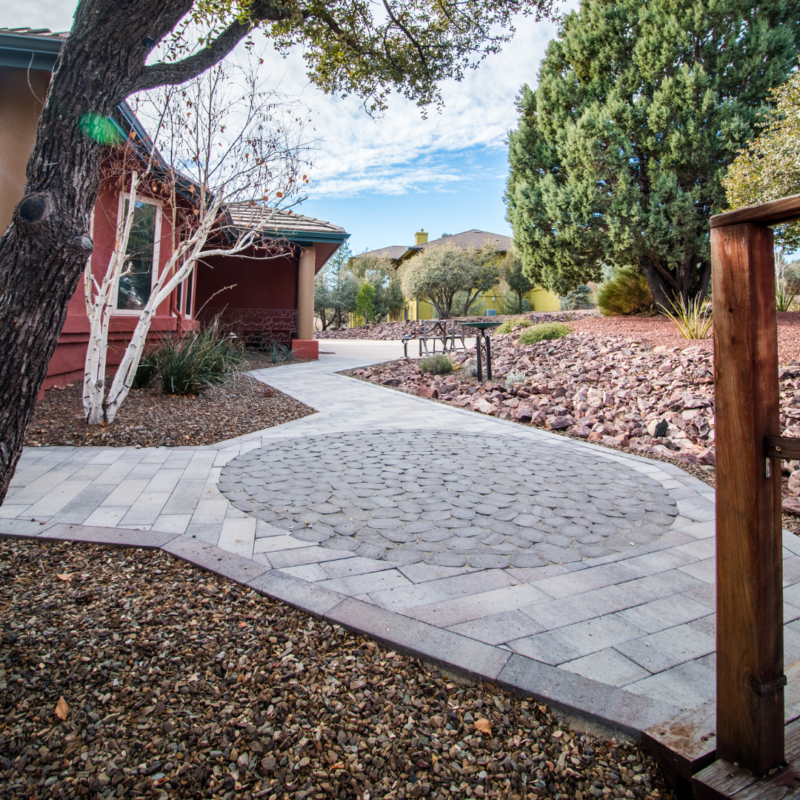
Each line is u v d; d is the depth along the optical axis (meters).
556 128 11.56
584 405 6.57
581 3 11.12
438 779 1.38
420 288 28.33
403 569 2.62
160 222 8.59
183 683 1.69
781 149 7.65
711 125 9.67
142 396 6.61
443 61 5.14
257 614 2.14
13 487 3.64
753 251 1.18
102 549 2.71
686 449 4.95
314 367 11.58
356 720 1.57
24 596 2.18
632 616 2.22
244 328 13.73
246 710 1.59
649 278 11.59
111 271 5.27
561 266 11.73
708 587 2.49
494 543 2.95
